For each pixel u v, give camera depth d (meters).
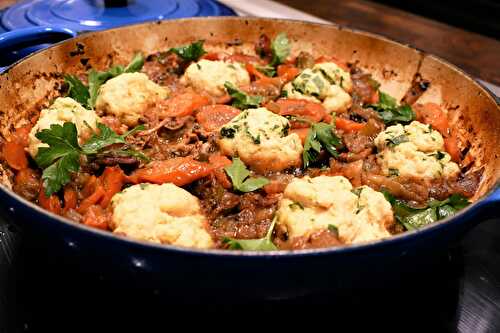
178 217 0.33
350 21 0.59
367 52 0.47
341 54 0.48
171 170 0.36
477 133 0.39
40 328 0.31
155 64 0.48
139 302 0.31
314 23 0.48
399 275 0.29
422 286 0.33
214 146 0.39
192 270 0.27
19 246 0.35
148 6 0.54
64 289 0.32
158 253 0.26
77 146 0.35
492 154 0.37
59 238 0.28
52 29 0.44
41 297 0.32
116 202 0.33
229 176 0.36
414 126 0.40
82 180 0.35
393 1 0.62
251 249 0.31
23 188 0.36
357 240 0.31
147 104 0.43
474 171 0.38
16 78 0.40
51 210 0.34
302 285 0.27
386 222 0.33
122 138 0.37
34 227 0.29
